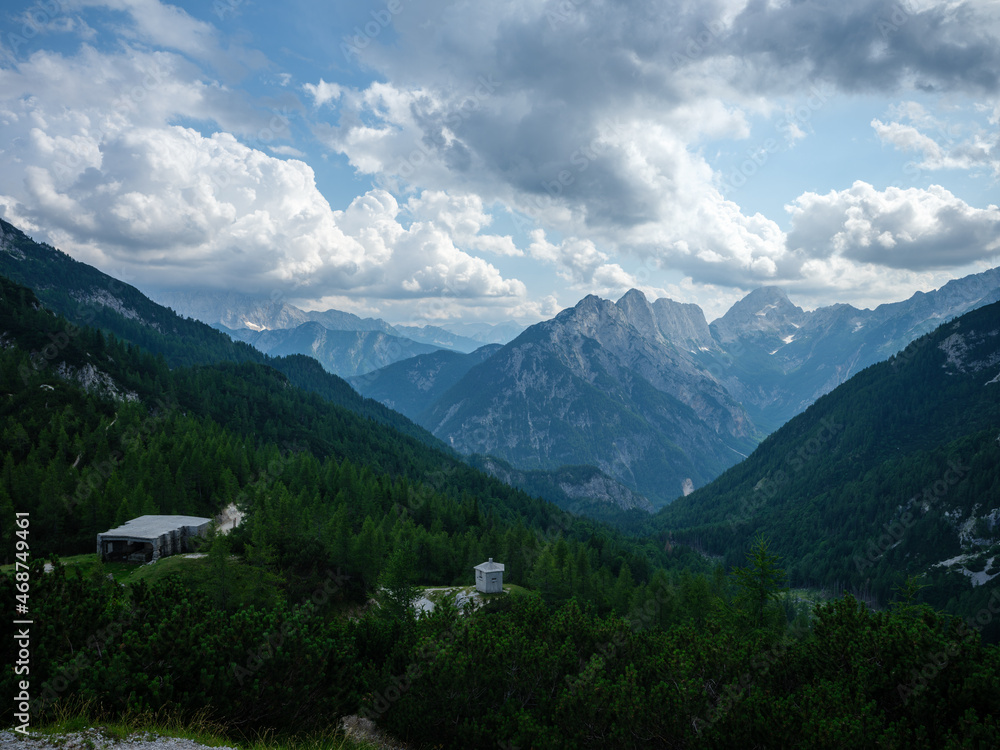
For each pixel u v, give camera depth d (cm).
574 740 2170
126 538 7212
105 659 2025
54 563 2234
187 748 1788
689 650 2662
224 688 2109
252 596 4784
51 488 8319
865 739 1817
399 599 6034
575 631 3042
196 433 13762
